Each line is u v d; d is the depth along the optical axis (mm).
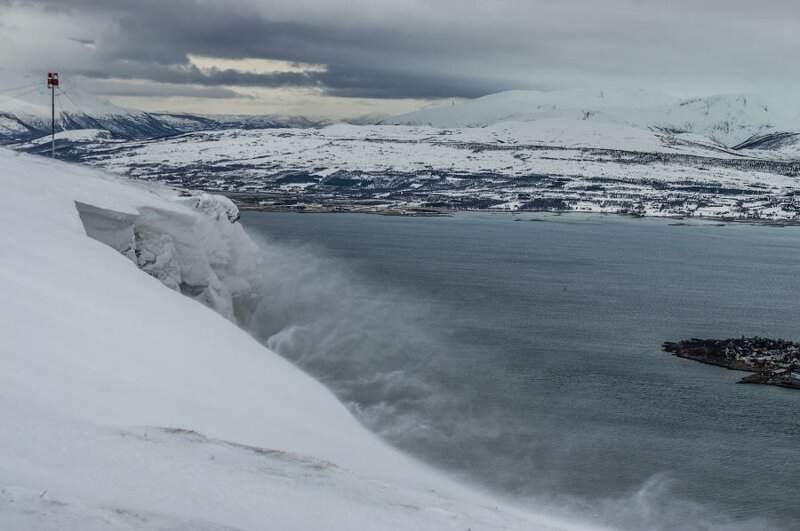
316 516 18922
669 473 53750
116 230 55469
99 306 35938
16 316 29094
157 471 19297
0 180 51562
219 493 18906
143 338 34156
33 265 37562
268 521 17891
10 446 18578
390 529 19312
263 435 28422
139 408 25234
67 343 28875
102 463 18922
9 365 24281
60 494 16281
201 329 43938
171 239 61250
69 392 24031
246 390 35062
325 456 29750
